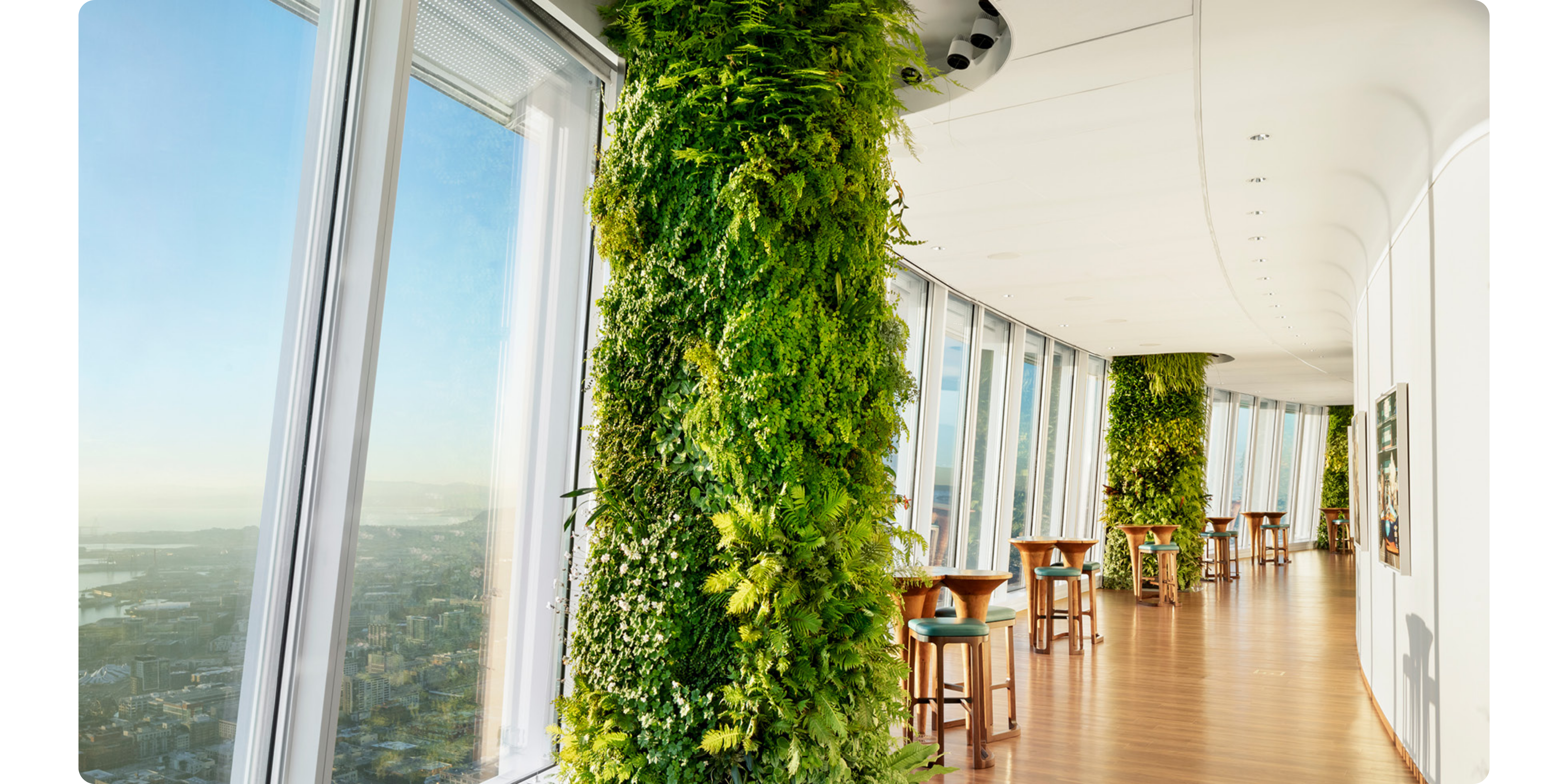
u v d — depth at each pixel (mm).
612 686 3133
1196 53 3914
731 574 2949
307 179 2604
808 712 2971
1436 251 4211
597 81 3814
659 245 3217
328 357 2682
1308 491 21828
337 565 2662
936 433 8656
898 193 4867
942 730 4930
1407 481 4844
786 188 3016
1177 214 6246
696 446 3104
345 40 2662
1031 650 8289
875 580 3209
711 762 3000
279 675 2637
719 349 3051
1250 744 5273
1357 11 3537
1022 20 3668
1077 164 5312
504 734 3445
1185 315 9859
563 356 3703
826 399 3111
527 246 3514
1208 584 13914
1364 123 4555
